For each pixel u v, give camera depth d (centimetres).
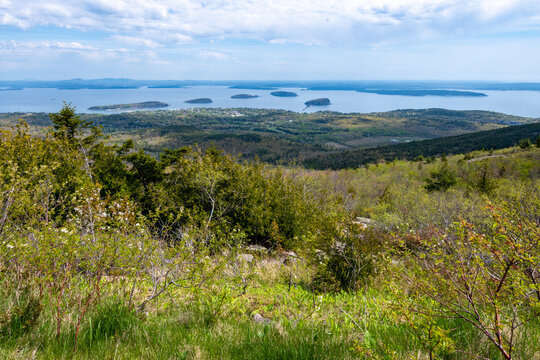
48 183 565
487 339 269
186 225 767
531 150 4634
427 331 239
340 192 2158
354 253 599
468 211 1002
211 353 297
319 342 303
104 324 327
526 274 230
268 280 670
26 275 379
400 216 1312
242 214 1061
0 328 286
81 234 396
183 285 436
